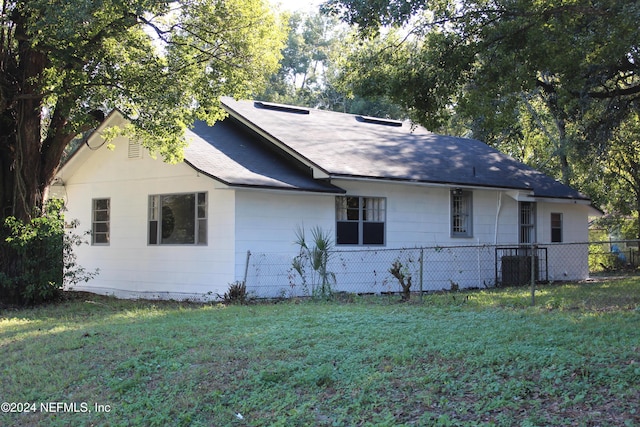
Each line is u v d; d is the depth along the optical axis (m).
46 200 17.28
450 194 20.25
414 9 14.63
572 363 7.48
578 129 25.20
